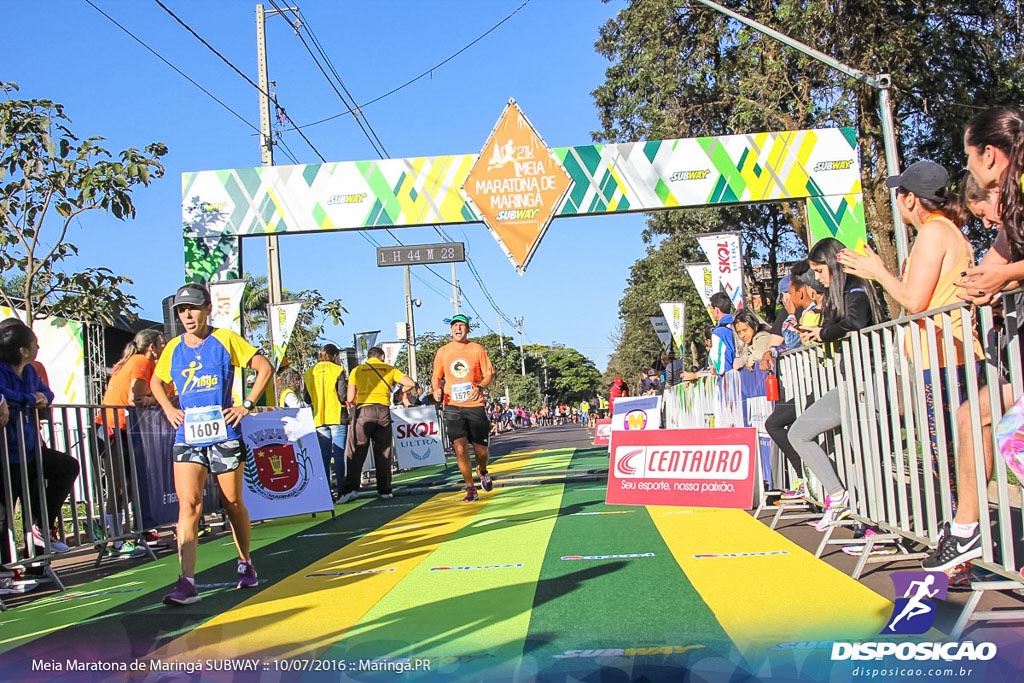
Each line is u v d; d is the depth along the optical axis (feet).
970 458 13.32
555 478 38.58
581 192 44.42
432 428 59.47
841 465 19.62
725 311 36.14
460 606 15.52
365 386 38.68
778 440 22.35
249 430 31.24
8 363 21.12
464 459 33.53
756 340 27.40
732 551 19.29
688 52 73.82
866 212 66.44
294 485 31.45
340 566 20.85
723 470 25.02
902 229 39.37
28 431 21.47
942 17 61.57
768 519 23.77
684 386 47.24
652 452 26.94
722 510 25.95
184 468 17.89
